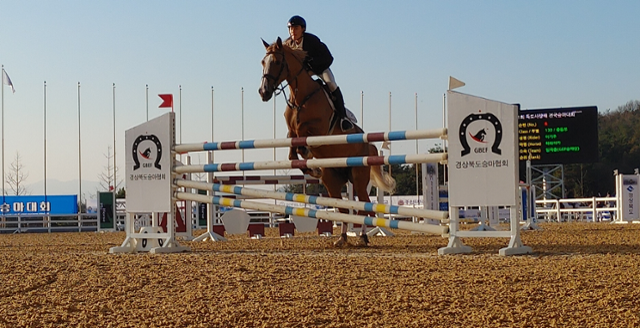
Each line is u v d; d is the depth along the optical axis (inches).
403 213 378.0
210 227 589.3
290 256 357.7
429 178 685.3
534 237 538.0
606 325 180.5
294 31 415.2
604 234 570.3
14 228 1045.8
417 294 228.7
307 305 215.0
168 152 432.8
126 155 445.4
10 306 224.5
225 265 319.3
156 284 265.7
